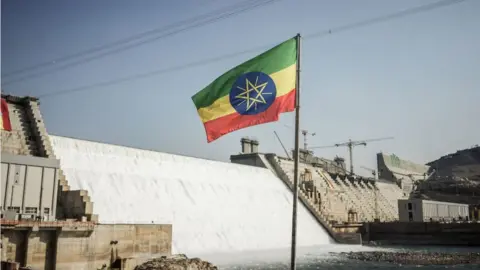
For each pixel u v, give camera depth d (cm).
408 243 9631
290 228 8562
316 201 10481
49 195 4200
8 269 3281
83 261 3972
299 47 1742
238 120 1827
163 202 6550
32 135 5497
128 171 6606
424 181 17062
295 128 1644
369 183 15012
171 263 4231
